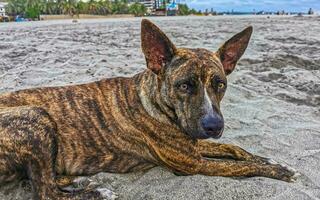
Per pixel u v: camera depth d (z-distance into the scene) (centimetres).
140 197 46
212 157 56
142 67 108
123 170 51
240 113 75
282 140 63
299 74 106
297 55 131
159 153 50
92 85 53
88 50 143
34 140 44
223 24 318
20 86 89
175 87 47
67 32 233
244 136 64
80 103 50
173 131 49
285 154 58
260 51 143
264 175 51
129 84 52
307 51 143
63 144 48
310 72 109
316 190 47
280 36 198
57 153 47
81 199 45
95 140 49
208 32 223
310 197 45
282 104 82
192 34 208
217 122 44
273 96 88
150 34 49
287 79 102
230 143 61
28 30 251
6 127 44
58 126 48
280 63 120
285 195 45
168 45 49
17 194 47
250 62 122
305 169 53
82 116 50
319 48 150
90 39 187
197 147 50
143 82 51
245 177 51
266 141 62
